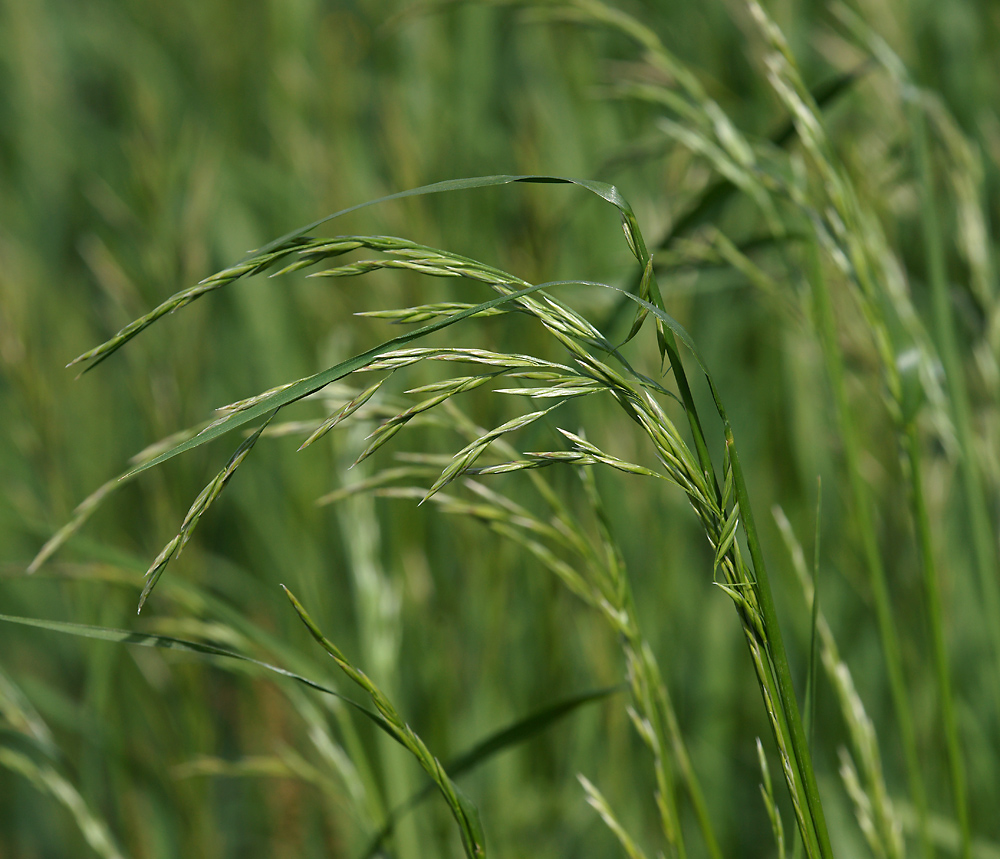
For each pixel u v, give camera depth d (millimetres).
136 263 1360
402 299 1139
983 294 900
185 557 1100
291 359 1372
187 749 1062
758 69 1291
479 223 1309
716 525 719
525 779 1086
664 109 1368
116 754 1056
